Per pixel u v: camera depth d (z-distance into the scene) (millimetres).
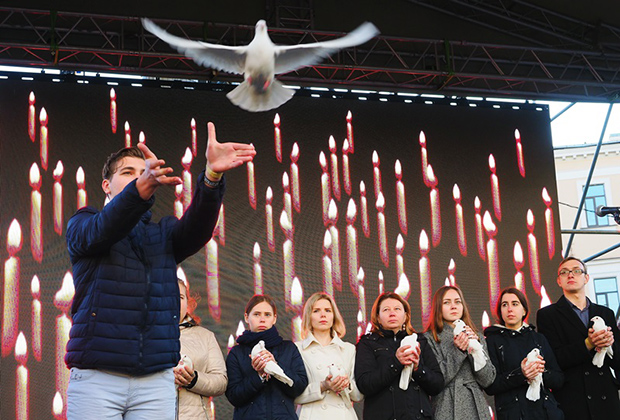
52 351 6734
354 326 7523
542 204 8359
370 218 7875
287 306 7402
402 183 8062
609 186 18344
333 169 7914
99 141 7387
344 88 8195
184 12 8031
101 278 2635
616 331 5477
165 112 7613
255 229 7531
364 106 8188
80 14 7301
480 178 8289
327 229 7719
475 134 8414
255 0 8227
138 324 2639
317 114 8031
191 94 7719
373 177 8000
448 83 8562
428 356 5027
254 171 7691
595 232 9539
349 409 4926
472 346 4910
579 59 8883
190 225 2764
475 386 5043
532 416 4957
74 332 2619
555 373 5156
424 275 7852
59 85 7418
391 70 7961
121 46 7551
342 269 7645
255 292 7355
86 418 2549
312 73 8250
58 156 7246
